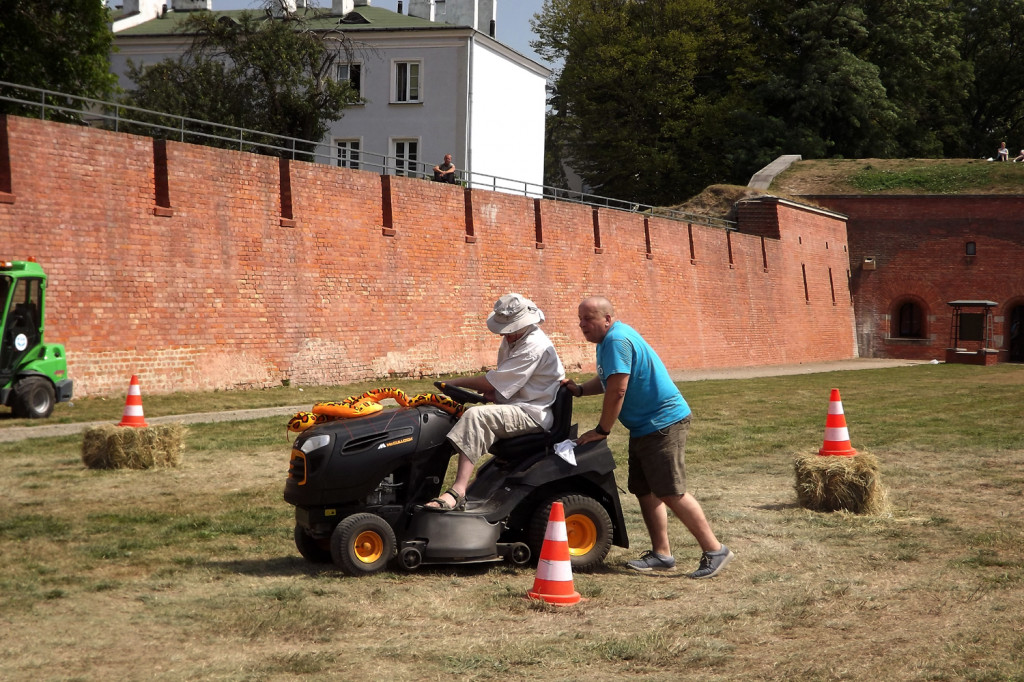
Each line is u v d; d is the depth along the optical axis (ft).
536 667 15.79
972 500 31.96
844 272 175.01
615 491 23.00
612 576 21.95
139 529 26.13
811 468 30.12
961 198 170.81
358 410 21.98
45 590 19.97
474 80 148.66
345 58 147.84
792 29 215.31
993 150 233.14
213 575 21.38
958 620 18.43
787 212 156.35
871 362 157.07
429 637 17.29
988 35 228.02
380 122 149.38
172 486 32.96
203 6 166.61
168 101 115.03
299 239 75.46
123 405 57.57
